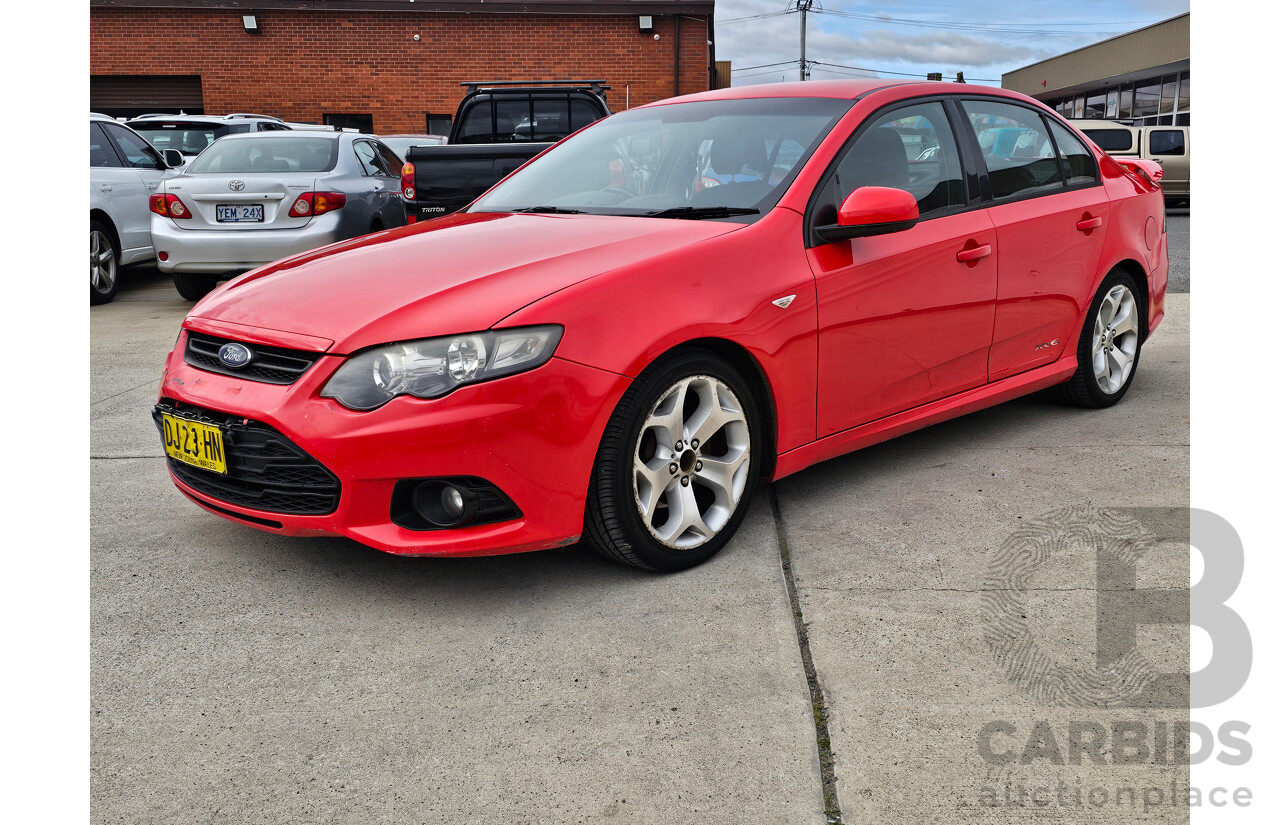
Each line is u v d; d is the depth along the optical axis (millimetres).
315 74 19125
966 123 3730
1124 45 29875
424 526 2578
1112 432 4102
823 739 2053
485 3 18906
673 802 1869
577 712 2170
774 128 3418
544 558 2996
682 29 19219
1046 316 3988
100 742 2082
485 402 2453
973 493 3428
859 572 2828
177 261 7410
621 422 2641
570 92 9680
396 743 2076
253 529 3236
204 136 11562
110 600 2730
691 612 2615
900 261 3289
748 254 2918
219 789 1935
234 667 2387
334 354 2520
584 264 2729
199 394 2740
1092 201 4176
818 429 3166
